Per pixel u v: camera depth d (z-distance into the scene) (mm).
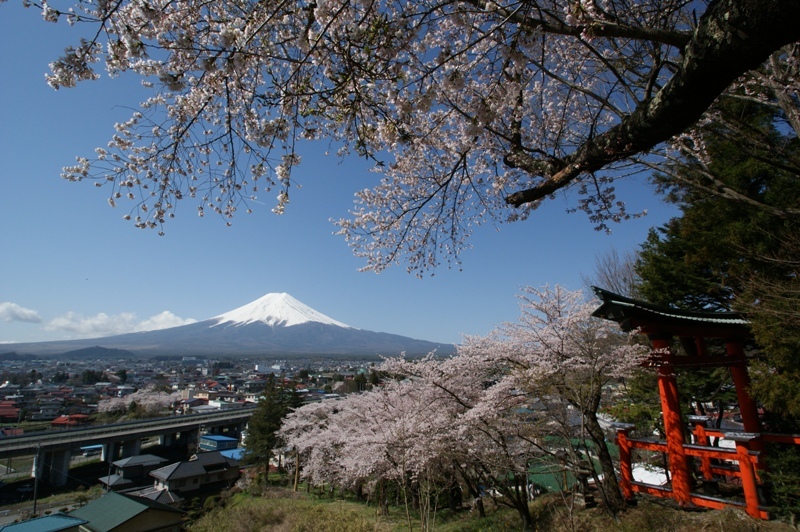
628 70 4617
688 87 2004
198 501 27609
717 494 6430
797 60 4754
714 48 1811
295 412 22969
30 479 32562
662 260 11078
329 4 2377
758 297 5770
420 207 5480
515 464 7562
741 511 5156
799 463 5133
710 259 8164
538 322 7480
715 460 8078
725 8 1745
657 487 6188
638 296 12344
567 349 7141
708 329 6879
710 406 13977
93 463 37844
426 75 2604
